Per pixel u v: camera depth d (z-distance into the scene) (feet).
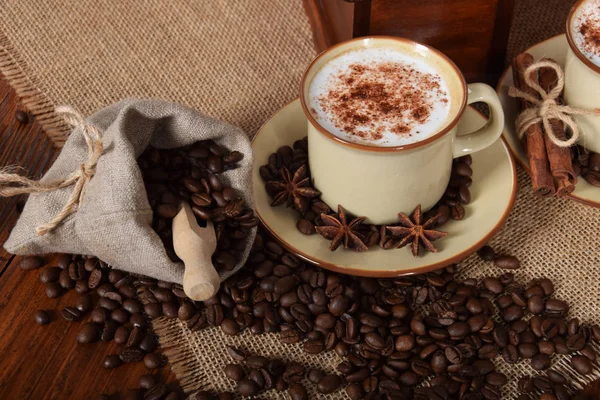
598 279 1.75
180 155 1.73
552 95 1.75
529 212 1.86
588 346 1.65
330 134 1.56
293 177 1.75
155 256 1.59
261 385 1.61
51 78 2.11
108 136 1.64
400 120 1.60
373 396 1.59
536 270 1.77
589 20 1.74
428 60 1.68
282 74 2.13
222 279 1.67
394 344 1.64
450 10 1.87
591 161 1.78
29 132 2.00
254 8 2.24
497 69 2.03
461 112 1.56
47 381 1.64
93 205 1.59
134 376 1.65
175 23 2.22
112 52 2.16
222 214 1.65
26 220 1.69
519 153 1.82
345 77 1.67
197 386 1.64
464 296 1.68
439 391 1.58
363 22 1.87
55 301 1.73
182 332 1.70
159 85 2.10
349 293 1.67
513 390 1.62
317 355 1.67
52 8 2.23
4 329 1.70
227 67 2.14
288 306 1.67
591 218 1.84
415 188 1.64
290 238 1.70
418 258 1.66
